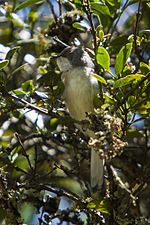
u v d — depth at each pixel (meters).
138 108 9.12
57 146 12.91
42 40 11.86
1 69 9.03
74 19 10.58
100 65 8.80
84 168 11.94
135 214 10.66
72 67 10.25
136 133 10.30
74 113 10.31
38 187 9.38
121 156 11.21
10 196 9.18
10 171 11.26
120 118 8.87
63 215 9.77
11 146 10.95
